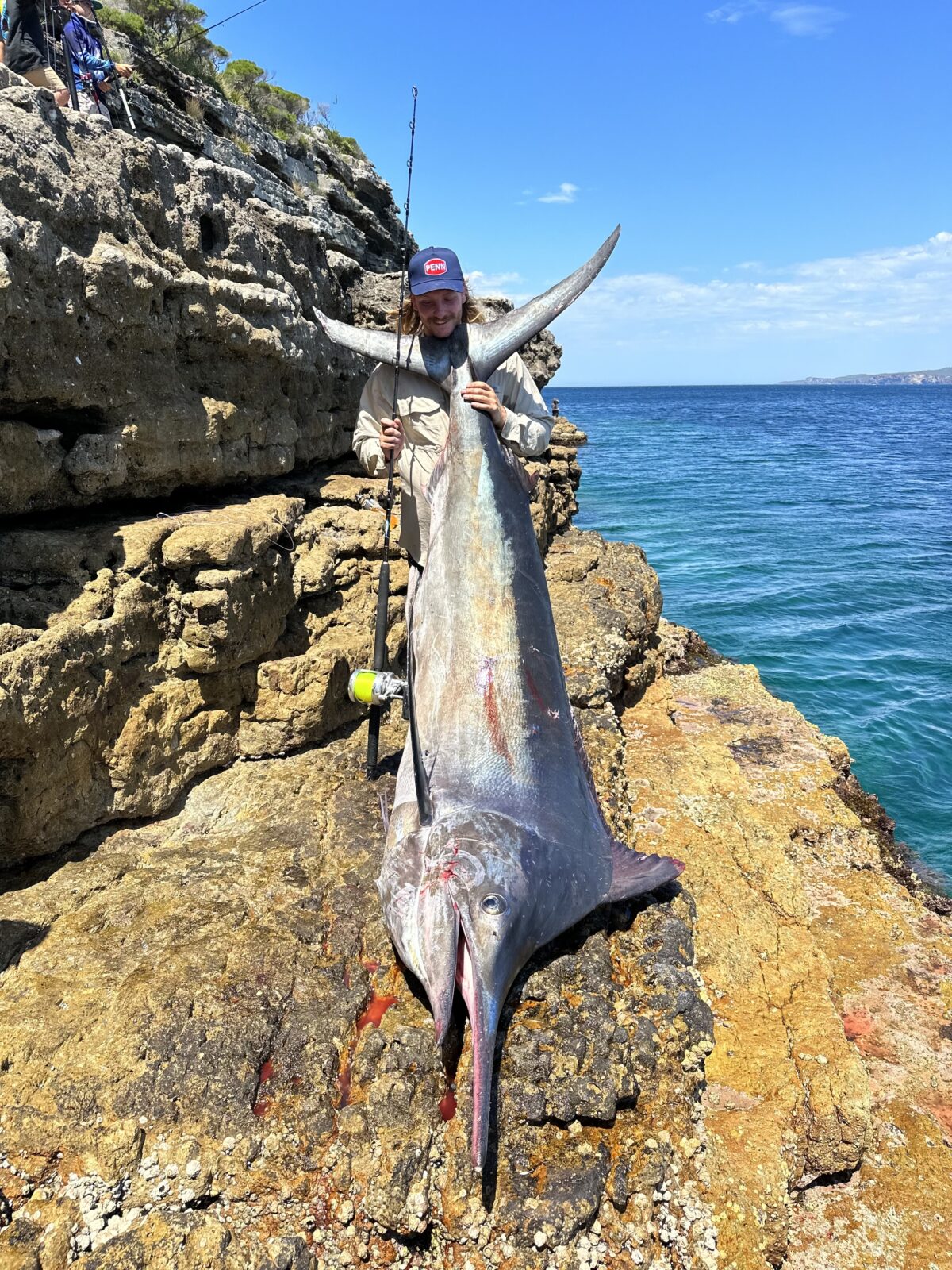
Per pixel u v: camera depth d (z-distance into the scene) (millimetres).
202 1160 2744
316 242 7230
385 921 3248
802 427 100938
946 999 4797
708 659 10938
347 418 7355
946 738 12336
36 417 4008
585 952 3500
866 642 16984
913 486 44156
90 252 4074
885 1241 3570
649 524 31500
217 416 4965
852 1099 3729
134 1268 2539
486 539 3625
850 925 5309
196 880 3668
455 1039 3115
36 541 3834
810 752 7270
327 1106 2898
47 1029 2922
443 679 3562
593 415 128375
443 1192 2783
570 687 5555
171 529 4270
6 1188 2639
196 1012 3041
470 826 3123
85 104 6344
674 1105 3176
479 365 3777
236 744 4559
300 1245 2660
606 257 3811
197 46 15562
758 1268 3068
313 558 5152
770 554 25812
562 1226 2729
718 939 4504
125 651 3938
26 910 3445
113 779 3941
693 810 5691
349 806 4250
